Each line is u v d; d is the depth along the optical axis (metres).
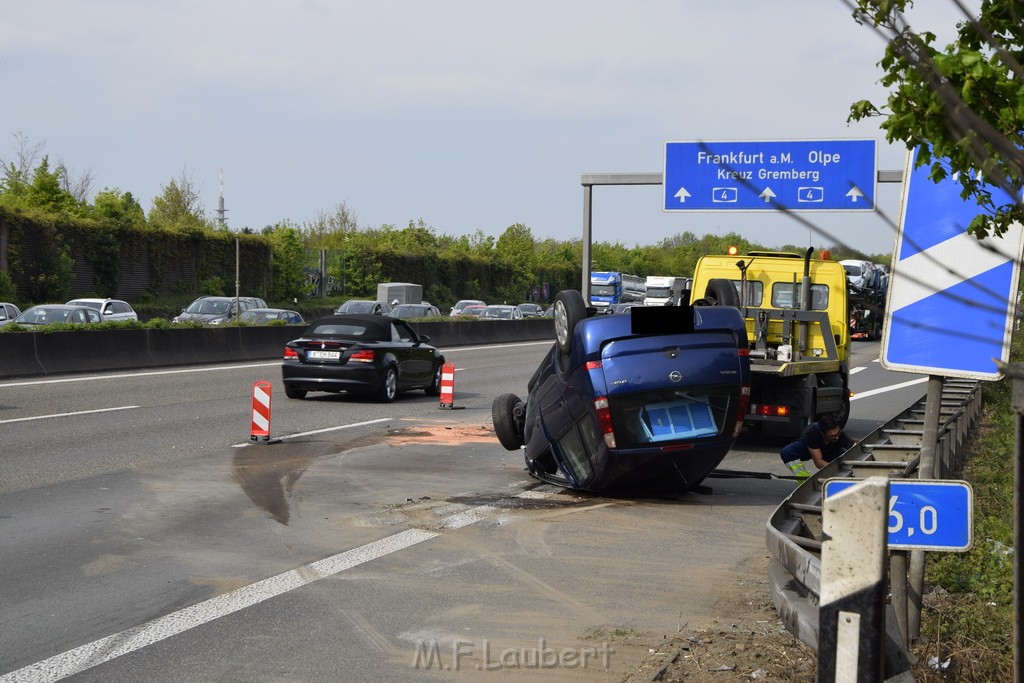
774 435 17.88
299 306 70.06
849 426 20.05
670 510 11.14
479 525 10.11
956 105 2.07
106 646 6.43
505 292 92.75
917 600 6.23
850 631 3.03
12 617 6.98
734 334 11.16
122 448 14.41
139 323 28.98
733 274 18.55
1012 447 15.30
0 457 13.35
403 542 9.33
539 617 7.18
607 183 25.25
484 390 25.64
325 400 22.48
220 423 17.38
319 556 8.77
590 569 8.52
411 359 23.39
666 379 10.96
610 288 65.25
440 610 7.31
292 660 6.23
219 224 91.56
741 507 11.45
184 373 26.95
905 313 5.78
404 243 88.56
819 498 7.47
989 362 5.61
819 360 17.12
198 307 43.41
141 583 7.84
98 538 9.20
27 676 5.89
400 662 6.22
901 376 31.98
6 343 24.53
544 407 12.07
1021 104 2.79
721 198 23.48
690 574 8.43
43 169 65.06
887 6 2.06
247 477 12.48
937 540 5.36
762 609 7.44
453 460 14.30
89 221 55.47
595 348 11.09
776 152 23.03
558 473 12.95
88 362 26.69
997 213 3.92
